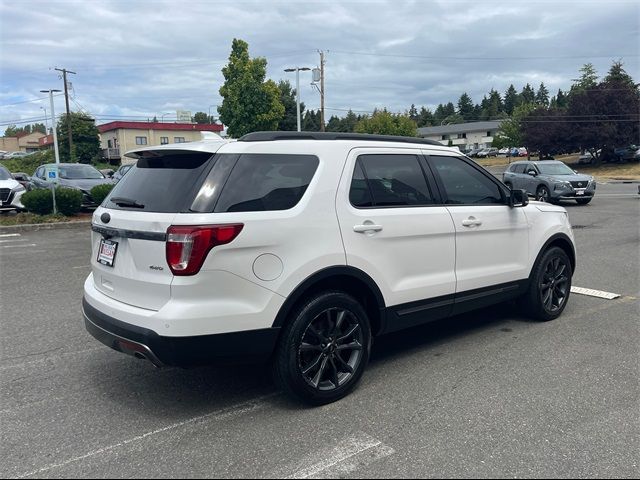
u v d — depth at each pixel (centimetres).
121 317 355
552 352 481
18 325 580
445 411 370
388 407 378
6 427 354
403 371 444
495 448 321
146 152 383
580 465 303
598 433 338
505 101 14650
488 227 495
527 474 295
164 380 432
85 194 1675
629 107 4462
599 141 4538
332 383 389
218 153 356
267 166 368
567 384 412
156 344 331
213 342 337
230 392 408
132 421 362
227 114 3850
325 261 376
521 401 384
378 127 4881
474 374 434
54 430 350
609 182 3478
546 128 5003
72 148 5131
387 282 418
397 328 436
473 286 485
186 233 328
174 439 337
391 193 430
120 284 369
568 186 1886
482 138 10581
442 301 462
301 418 363
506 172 2250
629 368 441
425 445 326
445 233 457
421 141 473
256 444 330
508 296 530
